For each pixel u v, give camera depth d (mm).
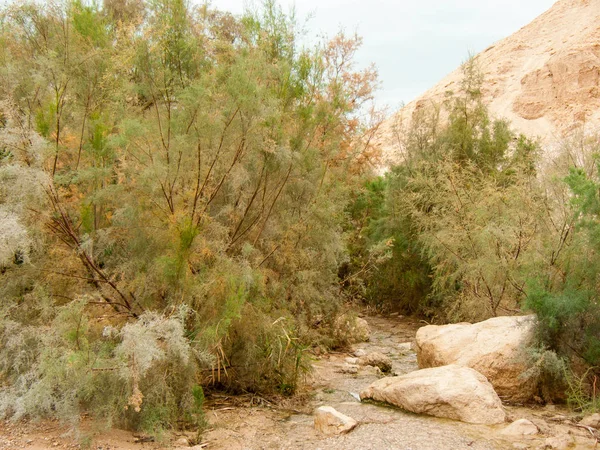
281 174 6145
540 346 5441
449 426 4355
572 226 5754
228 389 5688
